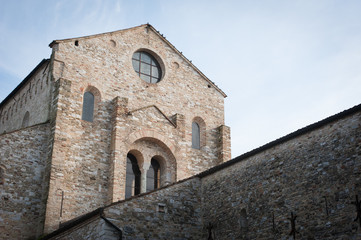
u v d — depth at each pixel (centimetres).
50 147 2673
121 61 3225
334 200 1748
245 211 2180
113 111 3011
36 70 3241
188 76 3544
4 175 2522
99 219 2056
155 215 2239
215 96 3631
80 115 2864
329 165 1809
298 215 1875
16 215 2489
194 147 3388
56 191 2562
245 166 2239
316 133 1906
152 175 3111
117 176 2781
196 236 2353
